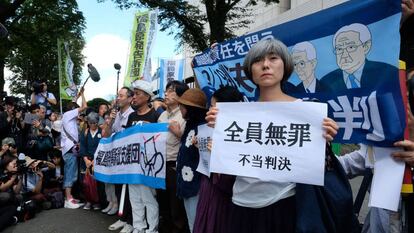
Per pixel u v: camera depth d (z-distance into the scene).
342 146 3.11
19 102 9.16
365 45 1.77
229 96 2.42
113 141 4.84
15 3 14.40
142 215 4.27
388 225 1.93
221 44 2.68
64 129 6.25
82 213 5.68
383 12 1.70
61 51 9.81
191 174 3.17
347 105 1.84
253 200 1.76
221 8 15.22
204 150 2.72
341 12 1.89
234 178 2.04
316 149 1.61
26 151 7.02
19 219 5.14
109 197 5.60
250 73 1.86
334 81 1.91
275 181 1.68
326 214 1.65
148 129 4.16
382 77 1.69
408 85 1.74
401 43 1.96
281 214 1.74
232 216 1.94
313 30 2.02
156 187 3.96
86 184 5.86
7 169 4.99
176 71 7.54
